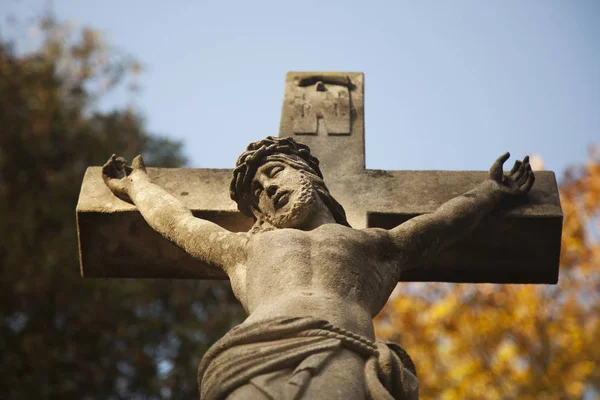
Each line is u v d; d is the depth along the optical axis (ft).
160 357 65.00
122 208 30.96
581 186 76.18
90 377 63.16
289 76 37.19
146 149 76.18
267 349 21.75
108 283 65.77
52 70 76.43
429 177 32.35
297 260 25.16
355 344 22.25
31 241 67.31
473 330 69.67
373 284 25.53
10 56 77.05
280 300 23.97
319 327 22.39
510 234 30.91
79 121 74.43
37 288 64.90
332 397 20.72
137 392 63.46
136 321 65.62
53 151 72.74
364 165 32.96
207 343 65.26
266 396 20.76
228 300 68.08
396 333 71.10
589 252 72.90
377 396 21.22
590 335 68.44
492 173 31.12
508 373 66.95
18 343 63.67
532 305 69.77
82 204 31.24
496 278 32.30
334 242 25.72
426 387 67.46
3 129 71.87
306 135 34.37
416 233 27.58
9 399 61.46
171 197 29.76
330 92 36.32
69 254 66.74
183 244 27.66
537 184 31.48
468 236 30.94
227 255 26.63
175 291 66.80
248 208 28.43
